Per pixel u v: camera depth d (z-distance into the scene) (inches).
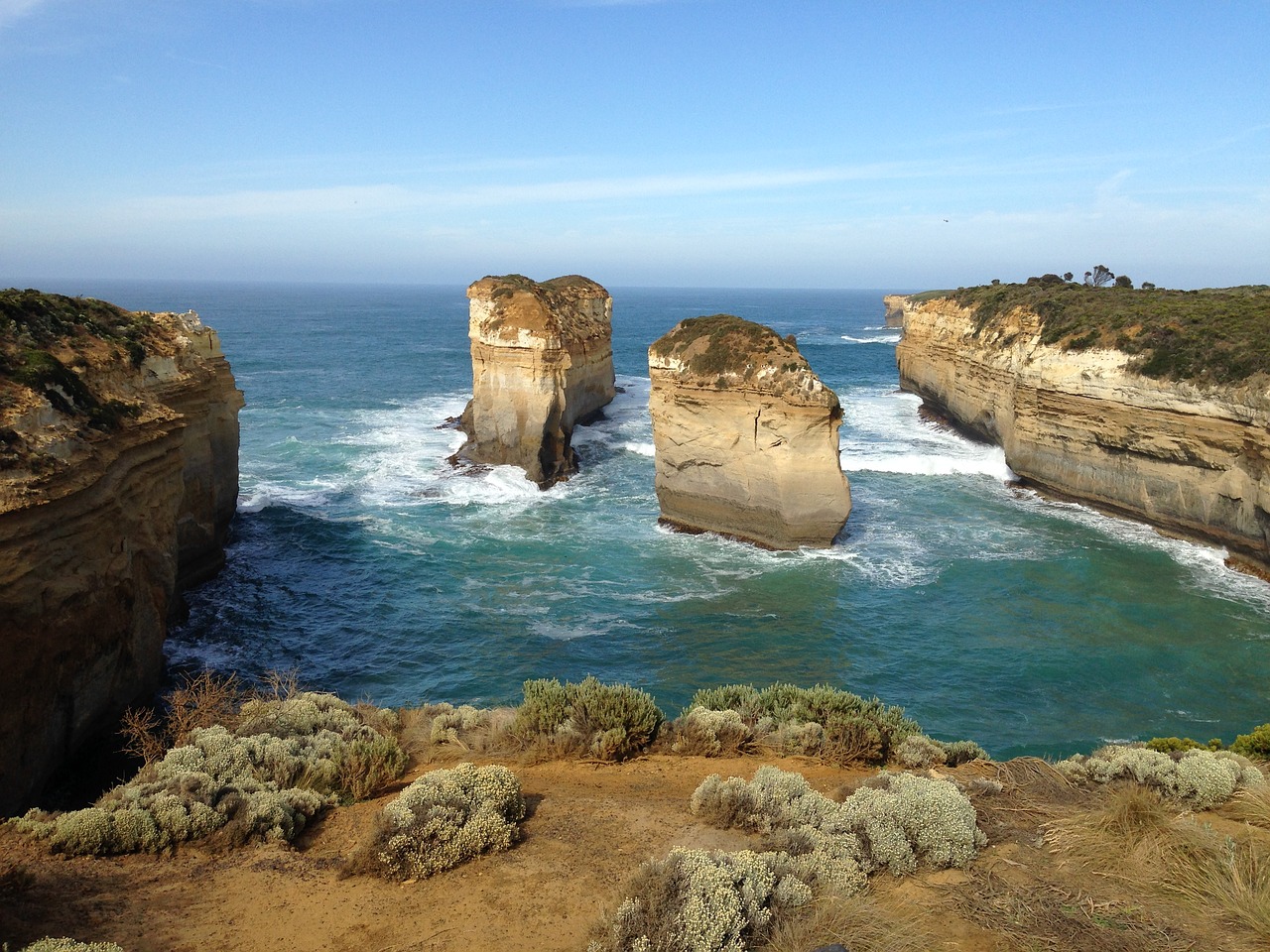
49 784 511.5
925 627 830.5
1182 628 829.2
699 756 411.5
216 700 525.0
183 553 864.9
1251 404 972.6
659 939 209.8
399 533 1105.4
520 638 795.4
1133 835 277.7
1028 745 616.1
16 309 620.4
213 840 289.4
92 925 232.5
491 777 311.4
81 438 557.0
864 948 212.4
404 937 230.5
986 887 248.7
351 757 361.4
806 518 1050.7
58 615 505.4
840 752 405.7
